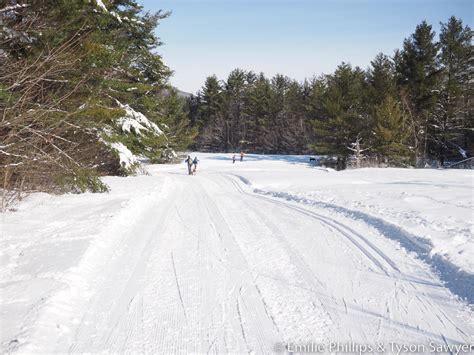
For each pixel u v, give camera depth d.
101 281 5.22
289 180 19.20
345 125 38.91
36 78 8.83
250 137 71.44
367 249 6.73
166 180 17.89
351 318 4.21
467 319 4.16
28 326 3.77
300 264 5.98
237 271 5.66
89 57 10.76
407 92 36.41
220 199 13.01
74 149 12.53
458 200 11.21
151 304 4.55
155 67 24.12
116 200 10.87
